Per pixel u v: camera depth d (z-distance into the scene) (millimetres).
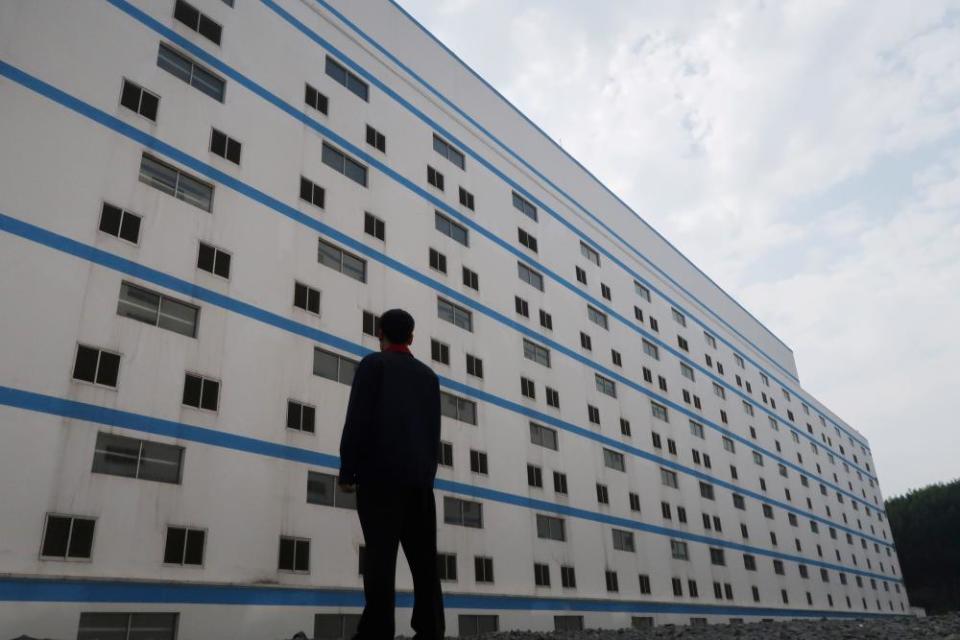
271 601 17547
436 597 3963
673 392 41875
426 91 30219
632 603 31031
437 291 26938
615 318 38531
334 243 23109
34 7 17234
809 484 58000
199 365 17938
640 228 45281
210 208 19719
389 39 29125
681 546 36812
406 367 4262
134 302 17188
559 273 35156
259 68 22703
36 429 14523
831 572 55656
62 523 14422
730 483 44719
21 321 14922
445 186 29391
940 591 87438
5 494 13758
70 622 13977
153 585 15430
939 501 92875
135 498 15703
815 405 66938
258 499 18141
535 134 37438
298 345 20672
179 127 19547
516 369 29781
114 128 17953
